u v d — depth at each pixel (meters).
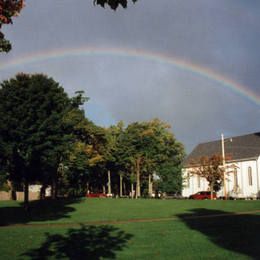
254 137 86.38
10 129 39.31
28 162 40.72
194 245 18.14
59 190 87.88
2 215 36.94
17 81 40.91
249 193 79.75
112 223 28.12
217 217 30.30
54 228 24.88
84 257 15.84
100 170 85.56
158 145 83.88
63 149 42.19
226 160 77.44
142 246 18.06
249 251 16.39
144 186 94.62
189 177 88.19
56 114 41.41
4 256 15.81
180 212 36.41
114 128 83.69
